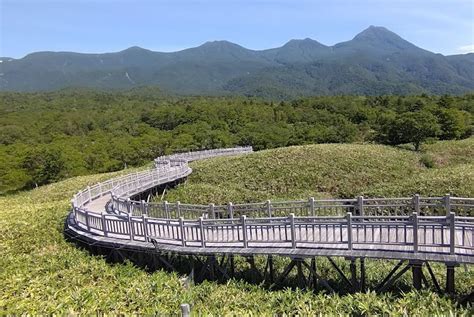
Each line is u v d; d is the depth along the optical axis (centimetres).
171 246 1742
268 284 1592
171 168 4072
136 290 1445
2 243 2111
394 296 1355
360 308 1195
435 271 1731
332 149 4938
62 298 1359
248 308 1323
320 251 1476
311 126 8881
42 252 1983
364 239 1482
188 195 3806
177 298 1367
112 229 2028
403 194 3297
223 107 12306
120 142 8931
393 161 4584
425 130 5216
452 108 7100
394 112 8944
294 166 4441
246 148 6262
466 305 1291
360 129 8325
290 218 1537
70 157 7788
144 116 12531
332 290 1473
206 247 1673
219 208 2238
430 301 1230
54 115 13825
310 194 3809
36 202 4131
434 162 4747
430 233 1585
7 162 7262
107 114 14162
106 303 1316
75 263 1800
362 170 4288
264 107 12825
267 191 4022
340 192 3903
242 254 1575
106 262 1919
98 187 3241
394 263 1869
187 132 9131
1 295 1433
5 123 12050
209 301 1397
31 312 1235
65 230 2312
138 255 1891
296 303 1301
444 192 3152
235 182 4266
